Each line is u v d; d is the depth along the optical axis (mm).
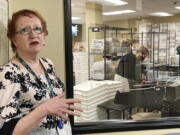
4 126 909
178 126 1858
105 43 2098
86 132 1753
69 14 1726
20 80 1031
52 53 1714
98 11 3211
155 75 2326
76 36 1870
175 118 1907
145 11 4770
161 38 2902
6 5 1407
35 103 1048
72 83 1753
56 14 1712
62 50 1737
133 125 1816
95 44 2037
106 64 2080
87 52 1963
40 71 1184
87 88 1879
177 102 2049
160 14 5109
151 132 1828
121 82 2105
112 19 5105
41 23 1171
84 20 2094
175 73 2400
